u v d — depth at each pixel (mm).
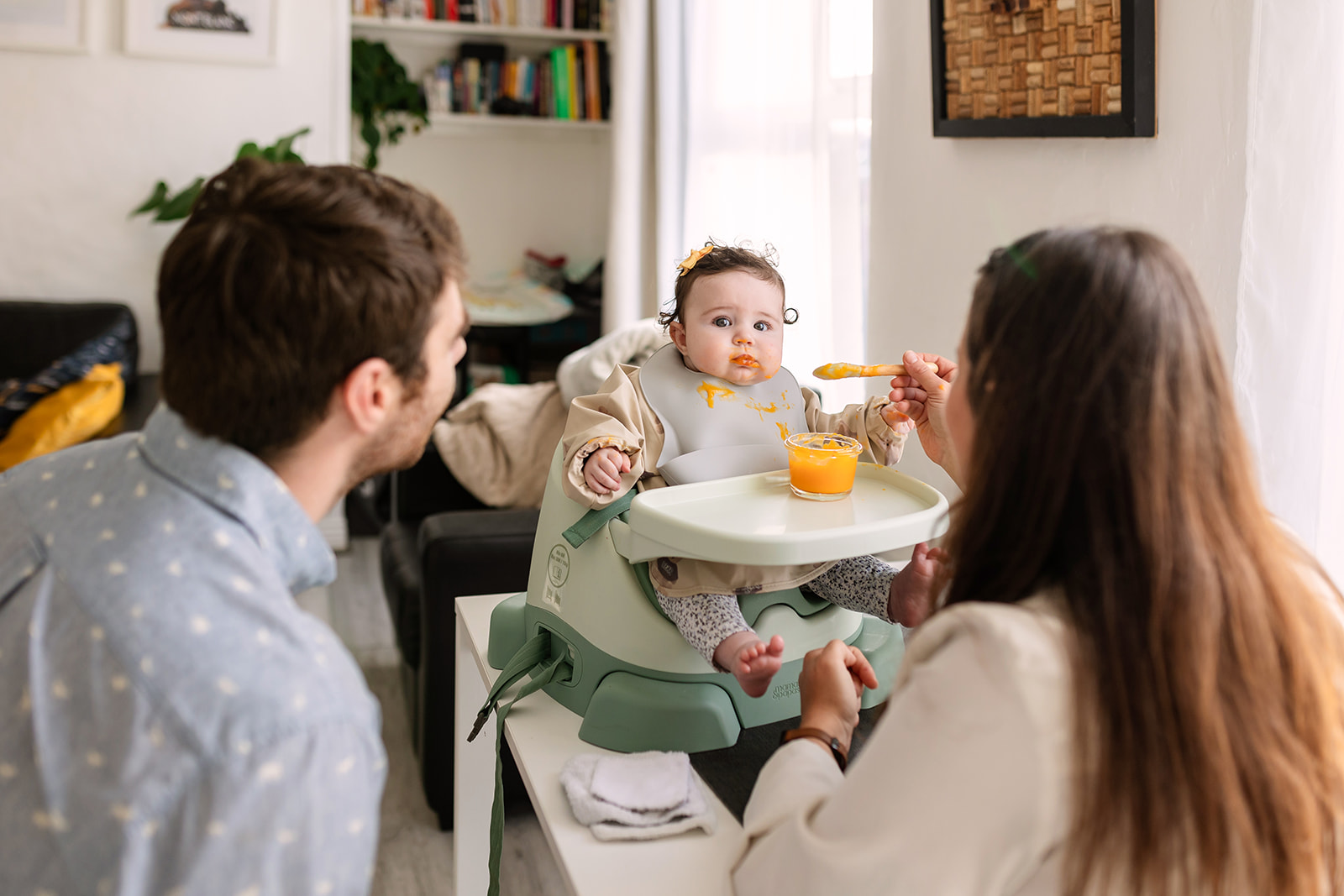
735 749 1079
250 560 691
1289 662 668
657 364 1244
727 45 2969
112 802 616
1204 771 625
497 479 2643
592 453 1135
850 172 2344
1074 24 1564
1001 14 1726
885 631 1199
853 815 704
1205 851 631
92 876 619
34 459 806
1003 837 648
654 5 3436
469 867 1553
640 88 3459
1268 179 1270
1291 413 1273
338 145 3572
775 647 990
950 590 739
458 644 1516
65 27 3283
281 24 3438
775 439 1235
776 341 1241
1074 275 667
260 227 690
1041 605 680
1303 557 765
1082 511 670
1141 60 1457
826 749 880
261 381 695
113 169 3422
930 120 2041
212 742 620
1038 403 669
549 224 4395
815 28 2412
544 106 4055
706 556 987
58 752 637
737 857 838
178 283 701
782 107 2691
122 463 744
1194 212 1423
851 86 2307
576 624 1142
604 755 1050
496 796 1112
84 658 649
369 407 733
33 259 3424
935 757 661
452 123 4094
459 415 2754
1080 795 636
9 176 3363
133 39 3320
